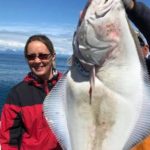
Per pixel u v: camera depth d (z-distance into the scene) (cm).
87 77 98
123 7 96
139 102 96
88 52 95
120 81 97
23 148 128
